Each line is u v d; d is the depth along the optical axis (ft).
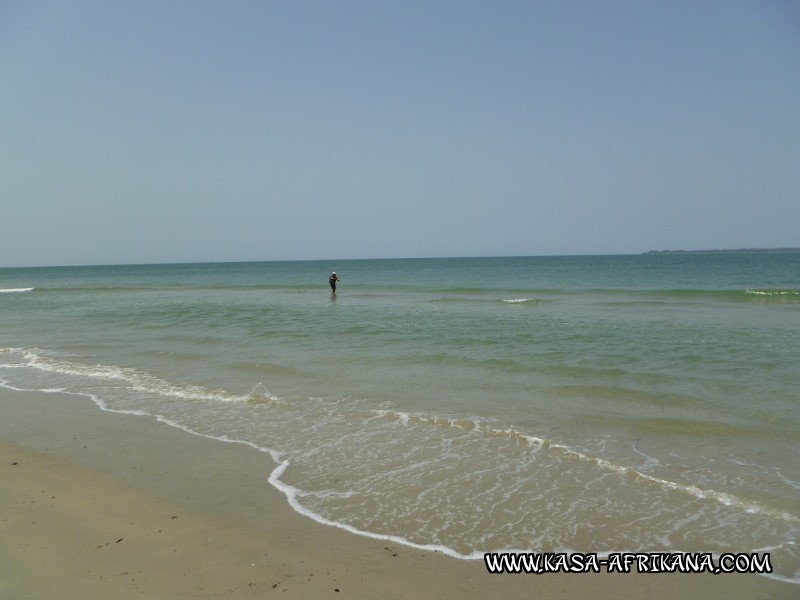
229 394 32.68
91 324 67.51
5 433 26.71
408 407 29.30
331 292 122.62
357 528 16.93
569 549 15.62
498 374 36.14
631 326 56.34
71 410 30.35
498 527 16.89
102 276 299.99
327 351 45.32
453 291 118.11
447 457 22.44
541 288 123.75
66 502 18.92
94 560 15.15
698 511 17.63
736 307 75.46
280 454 23.16
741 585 13.88
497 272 234.58
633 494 18.89
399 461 22.13
